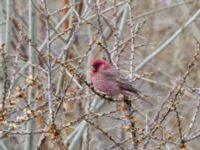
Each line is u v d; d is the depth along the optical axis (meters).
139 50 19.97
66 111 14.13
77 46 18.25
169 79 20.34
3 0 19.20
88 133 11.71
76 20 15.60
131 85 12.43
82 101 15.97
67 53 14.55
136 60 18.58
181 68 20.91
